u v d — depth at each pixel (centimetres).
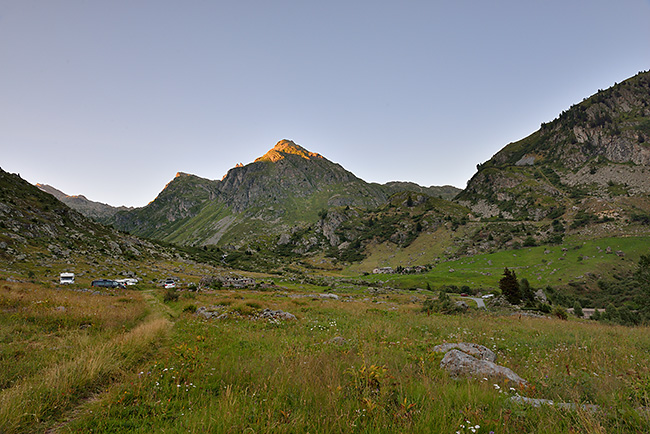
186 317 2248
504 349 1281
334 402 564
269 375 733
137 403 634
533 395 652
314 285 11444
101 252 11050
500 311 3738
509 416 512
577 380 726
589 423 470
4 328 1323
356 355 962
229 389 616
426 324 1947
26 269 6625
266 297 4806
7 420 541
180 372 806
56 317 1620
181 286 7462
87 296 3400
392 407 559
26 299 2067
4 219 9375
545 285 12762
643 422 471
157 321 1719
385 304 4278
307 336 1504
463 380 742
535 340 1454
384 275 17550
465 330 1639
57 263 8025
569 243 17338
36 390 666
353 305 3622
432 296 9419
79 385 725
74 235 11425
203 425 485
